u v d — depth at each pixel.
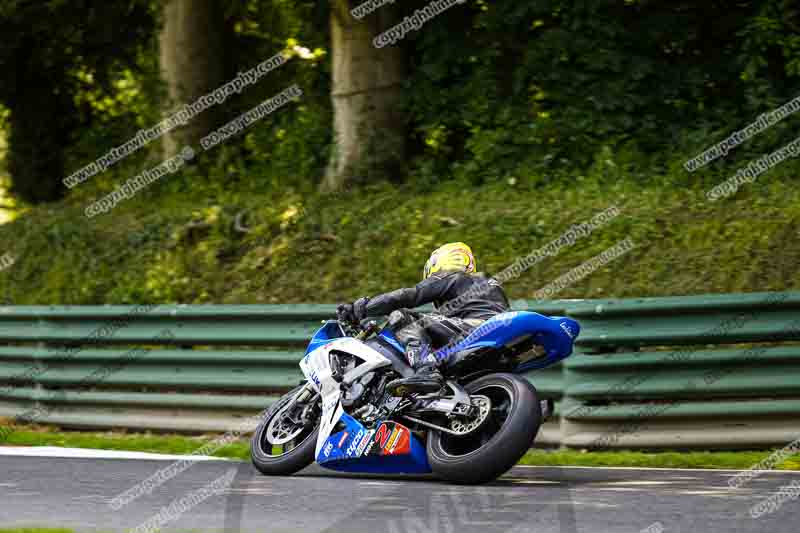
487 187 50.38
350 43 54.00
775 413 27.36
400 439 22.86
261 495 20.83
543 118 51.28
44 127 76.69
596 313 29.73
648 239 40.62
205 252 50.31
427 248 44.66
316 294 45.12
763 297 27.95
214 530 17.06
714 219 40.97
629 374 29.23
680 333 28.86
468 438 23.48
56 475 24.73
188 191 59.75
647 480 22.83
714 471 24.62
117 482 23.44
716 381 28.19
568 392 29.83
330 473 25.50
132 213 58.06
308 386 25.77
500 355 23.61
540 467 26.20
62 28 69.12
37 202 77.12
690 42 51.47
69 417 37.25
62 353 37.69
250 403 33.81
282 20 65.56
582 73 51.12
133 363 36.47
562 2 51.03
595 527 16.56
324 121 60.12
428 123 53.84
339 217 49.09
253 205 52.84
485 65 53.12
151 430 36.00
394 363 24.25
